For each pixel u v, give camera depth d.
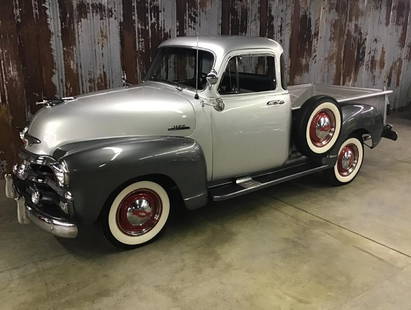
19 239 3.18
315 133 3.68
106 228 2.89
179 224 3.44
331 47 6.58
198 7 4.93
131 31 4.55
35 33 4.07
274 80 3.53
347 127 4.00
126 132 2.94
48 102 3.20
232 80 3.32
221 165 3.39
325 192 4.17
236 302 2.48
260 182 3.61
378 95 4.54
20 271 2.77
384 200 3.98
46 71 4.21
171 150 2.96
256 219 3.55
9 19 3.93
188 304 2.46
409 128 6.78
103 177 2.67
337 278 2.73
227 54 3.23
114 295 2.53
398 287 2.64
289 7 5.79
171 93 3.32
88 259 2.92
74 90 4.40
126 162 2.74
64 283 2.64
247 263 2.89
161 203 3.11
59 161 2.63
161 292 2.56
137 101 3.08
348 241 3.20
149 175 2.95
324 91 5.12
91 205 2.68
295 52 6.09
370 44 7.18
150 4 4.58
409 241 3.22
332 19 6.42
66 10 4.16
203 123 3.19
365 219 3.58
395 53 7.75
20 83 4.13
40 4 4.03
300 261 2.92
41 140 2.83
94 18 4.31
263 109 3.46
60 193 2.66
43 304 2.44
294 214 3.66
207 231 3.34
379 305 2.46
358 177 4.59
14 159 4.31
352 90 4.86
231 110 3.29
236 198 4.00
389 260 2.95
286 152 3.77
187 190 3.09
